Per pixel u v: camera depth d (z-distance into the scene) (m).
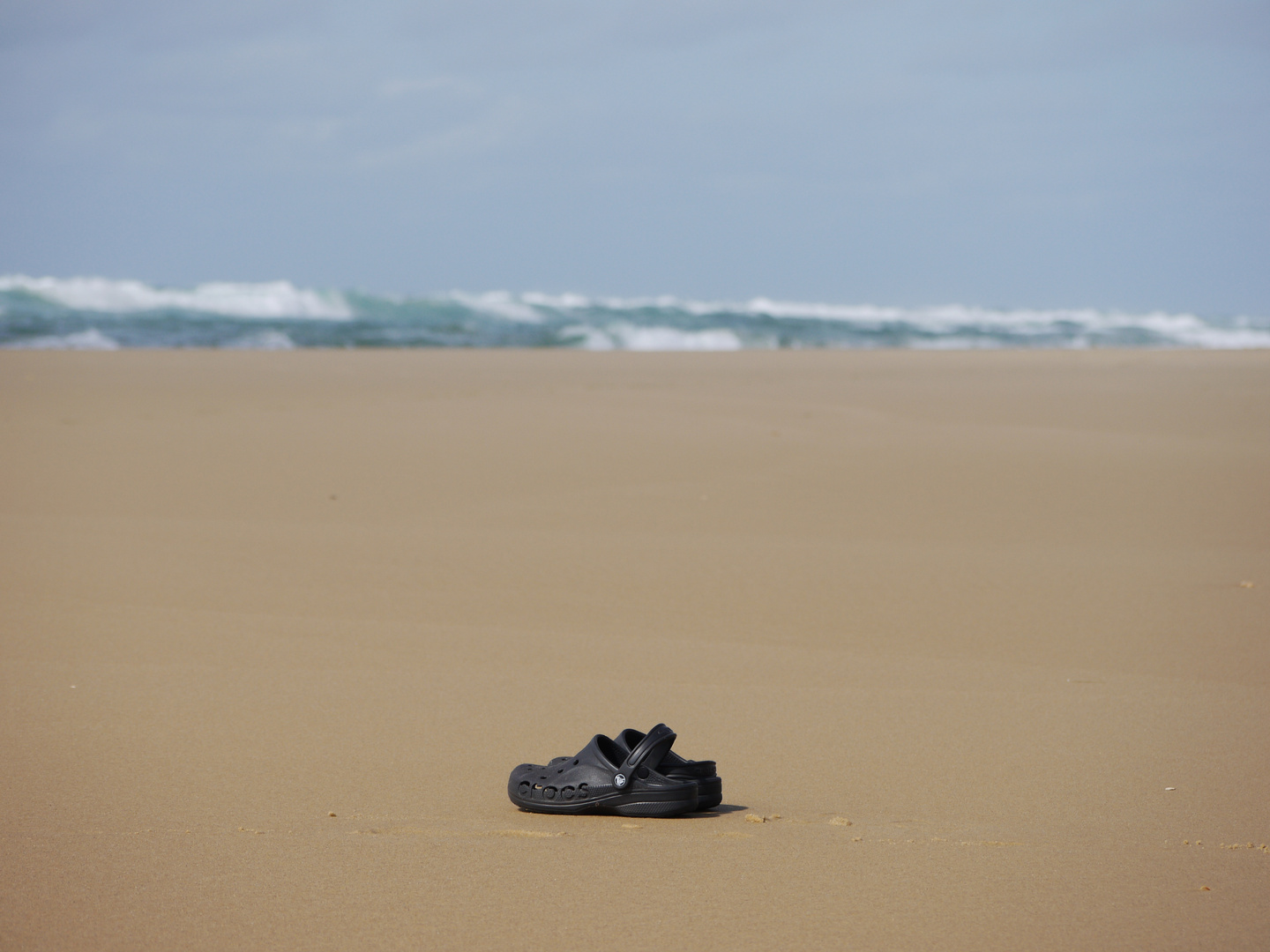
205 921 2.43
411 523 8.36
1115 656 5.41
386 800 3.36
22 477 9.65
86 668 4.86
